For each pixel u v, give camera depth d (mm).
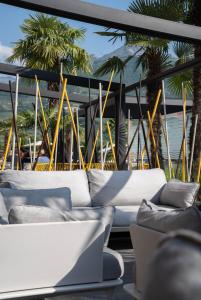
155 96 6477
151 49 7266
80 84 6926
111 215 2201
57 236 1966
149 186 4859
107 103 8000
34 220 1973
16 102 4988
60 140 9062
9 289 1884
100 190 4738
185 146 5230
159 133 6570
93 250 2039
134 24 3971
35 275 1930
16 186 4215
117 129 6977
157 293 427
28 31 12320
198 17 6047
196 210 1685
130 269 3158
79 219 2070
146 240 1860
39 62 12336
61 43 12289
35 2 3654
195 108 6059
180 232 464
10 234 1884
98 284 2047
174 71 5453
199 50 5957
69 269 1992
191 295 405
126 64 7824
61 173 4570
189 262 426
